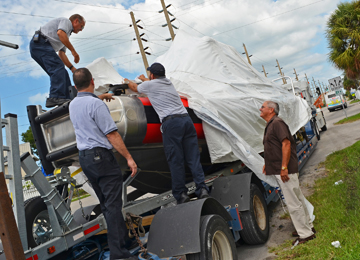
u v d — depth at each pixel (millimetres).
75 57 4426
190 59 6344
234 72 6867
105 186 3100
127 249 3330
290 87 14844
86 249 3656
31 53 4285
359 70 18984
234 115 5543
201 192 4020
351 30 18609
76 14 4539
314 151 12516
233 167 5621
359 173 6461
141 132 3988
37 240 3338
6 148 2783
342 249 3455
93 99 3184
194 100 4816
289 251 4062
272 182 5078
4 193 2227
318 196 5953
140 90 4125
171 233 3322
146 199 3973
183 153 4133
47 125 3852
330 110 46156
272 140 4559
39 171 3041
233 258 3719
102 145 3109
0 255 2697
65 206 3152
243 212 4551
